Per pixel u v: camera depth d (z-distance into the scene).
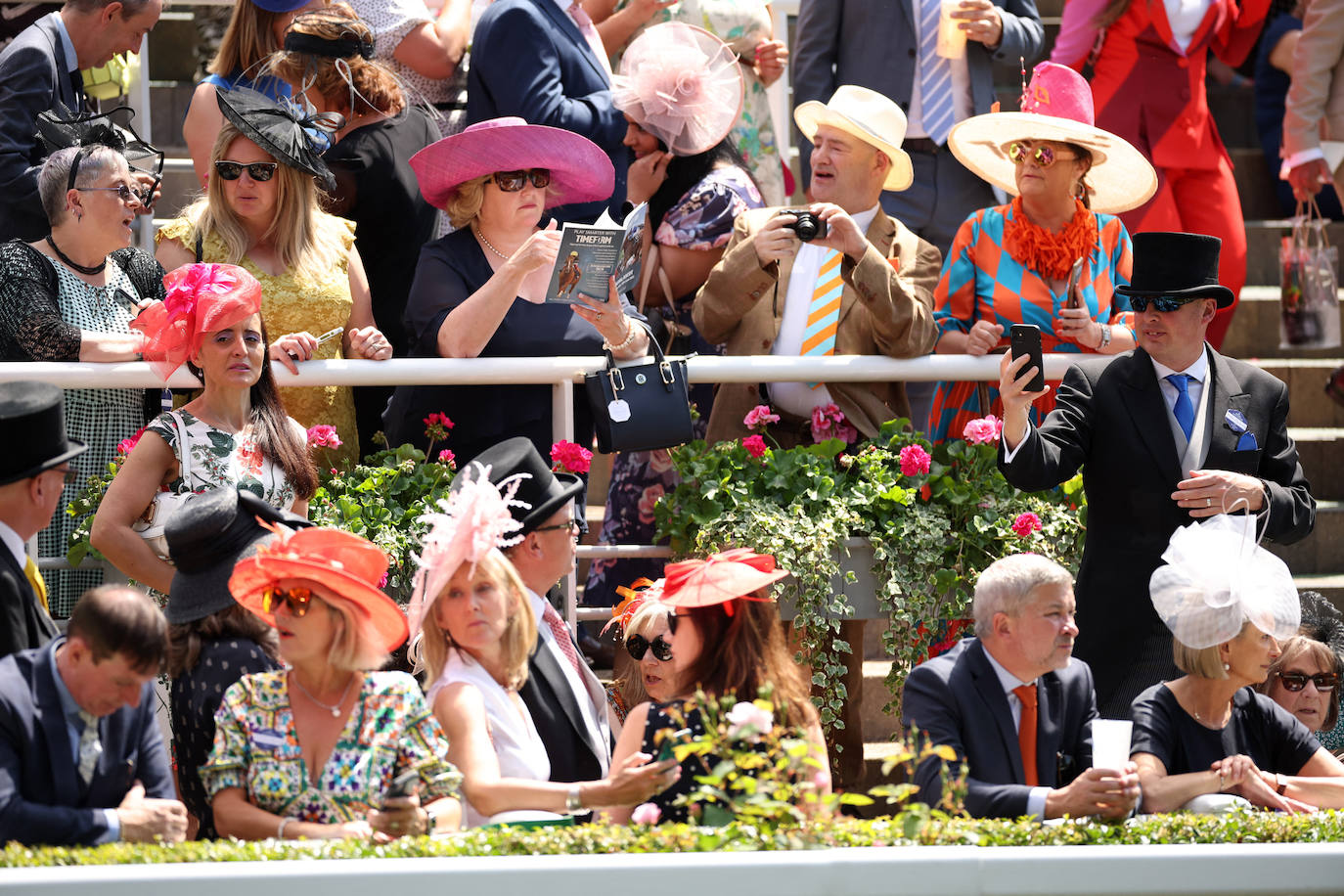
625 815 11.09
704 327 16.22
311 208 15.16
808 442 16.39
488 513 11.16
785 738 10.83
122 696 9.91
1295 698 14.04
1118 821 11.15
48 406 10.96
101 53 17.00
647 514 17.39
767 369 15.23
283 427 13.59
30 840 9.64
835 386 16.09
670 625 12.79
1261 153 24.89
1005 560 12.47
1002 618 12.20
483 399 15.36
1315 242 22.22
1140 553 14.28
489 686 11.33
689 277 18.12
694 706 10.70
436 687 11.20
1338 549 20.22
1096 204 17.72
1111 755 11.17
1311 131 21.52
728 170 18.36
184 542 11.01
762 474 15.05
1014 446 13.94
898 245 16.73
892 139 16.66
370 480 14.09
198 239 15.20
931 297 16.64
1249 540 12.42
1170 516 14.20
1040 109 16.97
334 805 10.25
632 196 18.12
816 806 10.16
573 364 14.78
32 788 9.81
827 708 14.75
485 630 11.23
